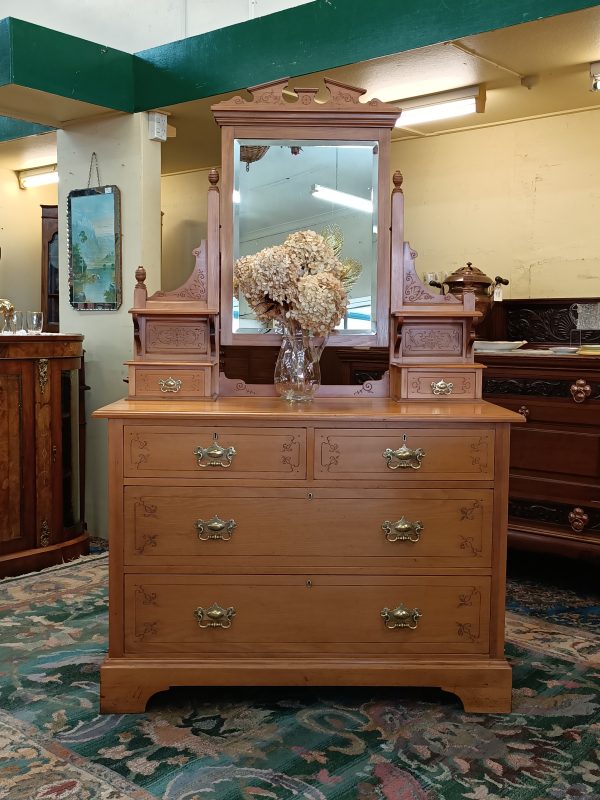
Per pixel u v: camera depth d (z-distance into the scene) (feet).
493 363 12.75
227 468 8.46
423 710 8.57
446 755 7.61
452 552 8.54
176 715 8.40
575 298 13.92
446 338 9.86
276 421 8.41
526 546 12.50
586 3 9.75
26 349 13.11
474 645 8.58
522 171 15.10
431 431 8.46
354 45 11.87
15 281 23.04
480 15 10.61
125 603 8.51
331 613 8.55
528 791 7.02
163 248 21.43
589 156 14.26
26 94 13.50
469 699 8.48
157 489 8.46
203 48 13.57
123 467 8.45
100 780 7.11
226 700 8.78
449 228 16.17
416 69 12.23
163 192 21.30
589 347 12.35
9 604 11.64
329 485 8.47
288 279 9.33
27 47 12.96
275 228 10.17
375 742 7.85
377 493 8.49
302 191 10.14
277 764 7.42
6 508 13.08
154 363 9.52
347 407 9.01
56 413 13.73
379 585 8.54
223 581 8.52
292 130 10.07
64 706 8.55
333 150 10.09
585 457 12.00
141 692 8.43
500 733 8.05
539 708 8.60
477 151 15.64
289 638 8.55
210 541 8.50
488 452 8.48
